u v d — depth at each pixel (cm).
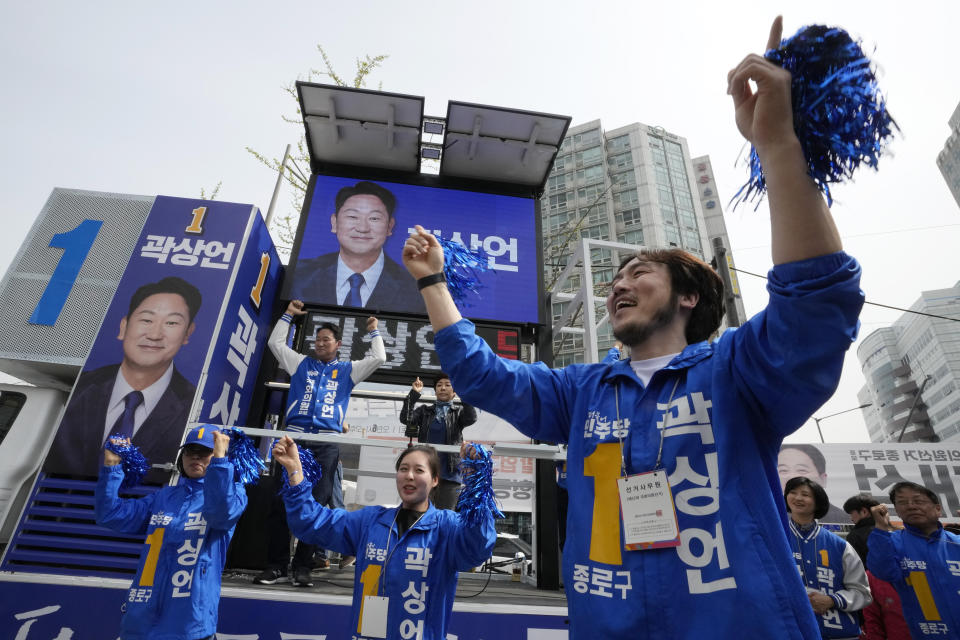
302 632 301
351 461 917
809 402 99
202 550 267
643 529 106
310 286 545
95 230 448
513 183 638
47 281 428
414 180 616
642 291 139
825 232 92
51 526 342
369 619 242
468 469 256
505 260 585
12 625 298
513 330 553
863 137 93
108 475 287
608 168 4925
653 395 122
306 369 439
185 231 448
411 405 443
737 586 93
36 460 395
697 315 143
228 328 435
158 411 383
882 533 384
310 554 359
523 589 442
